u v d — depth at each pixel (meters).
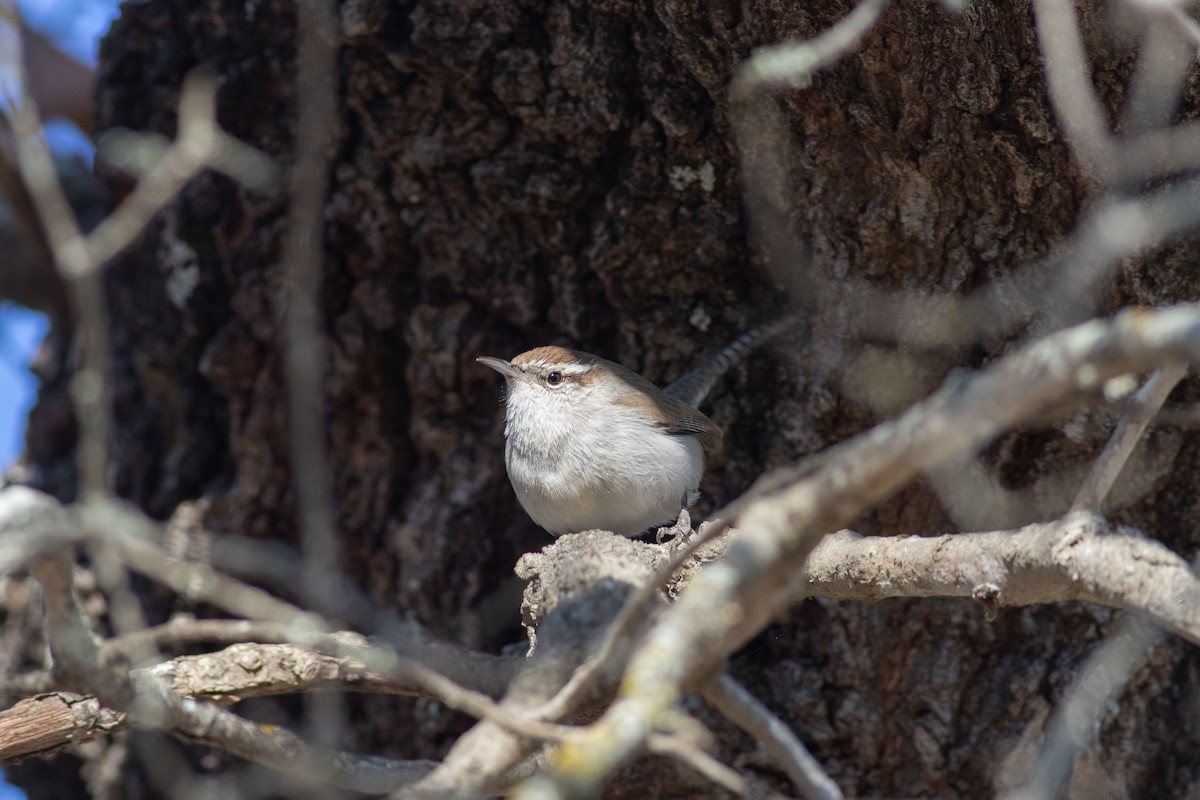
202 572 6.48
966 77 8.91
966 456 9.43
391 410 11.55
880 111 9.30
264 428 11.59
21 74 7.02
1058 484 9.51
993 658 9.89
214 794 10.20
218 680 8.68
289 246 9.96
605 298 11.00
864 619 9.98
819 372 10.20
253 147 11.40
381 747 11.57
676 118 9.98
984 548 7.12
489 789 6.18
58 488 13.72
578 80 10.03
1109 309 9.06
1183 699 9.62
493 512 11.32
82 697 8.48
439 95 10.40
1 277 15.86
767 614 5.43
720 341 10.86
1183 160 8.52
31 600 12.84
